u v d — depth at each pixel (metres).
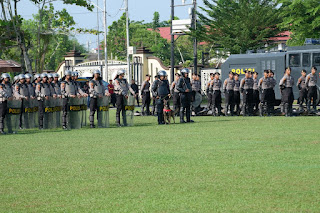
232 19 49.16
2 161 12.52
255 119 23.52
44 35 35.00
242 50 48.69
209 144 14.71
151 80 55.28
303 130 17.97
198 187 9.16
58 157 12.98
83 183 9.76
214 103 27.22
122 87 22.48
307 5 40.31
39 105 21.66
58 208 8.03
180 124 22.11
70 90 21.58
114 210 7.81
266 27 49.31
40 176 10.54
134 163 11.76
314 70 25.64
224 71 30.61
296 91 28.12
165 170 10.80
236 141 15.23
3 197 8.83
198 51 84.00
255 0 48.94
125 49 88.31
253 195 8.48
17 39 33.00
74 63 61.00
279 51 29.03
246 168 10.78
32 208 8.08
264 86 25.77
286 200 8.13
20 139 17.48
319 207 7.72
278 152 12.89
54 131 20.48
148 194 8.74
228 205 7.91
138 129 20.23
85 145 15.30
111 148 14.43
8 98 20.09
